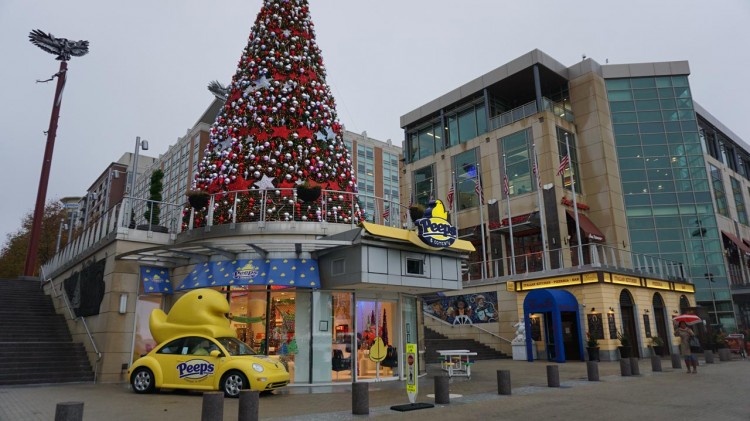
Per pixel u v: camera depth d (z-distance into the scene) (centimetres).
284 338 1432
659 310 2698
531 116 3419
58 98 3488
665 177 3575
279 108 1894
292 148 1848
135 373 1218
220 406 730
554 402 1032
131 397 1134
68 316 1961
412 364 1034
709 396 1106
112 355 1528
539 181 2992
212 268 1509
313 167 1852
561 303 2242
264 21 2058
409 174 4334
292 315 1451
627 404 998
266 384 1112
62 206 5350
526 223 3191
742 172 4800
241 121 1898
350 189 1977
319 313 1462
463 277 3142
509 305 2648
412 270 1484
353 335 1488
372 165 8206
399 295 1619
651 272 2797
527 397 1113
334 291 1500
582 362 2188
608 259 2681
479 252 3581
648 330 2495
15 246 4766
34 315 2006
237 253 1509
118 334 1554
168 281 1655
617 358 2212
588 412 906
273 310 1453
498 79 3709
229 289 1490
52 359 1586
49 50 3491
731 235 3903
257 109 1895
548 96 3831
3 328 1791
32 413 920
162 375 1188
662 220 3497
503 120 3656
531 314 2441
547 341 2367
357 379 1461
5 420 852
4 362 1488
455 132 4069
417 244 1458
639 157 3591
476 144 3784
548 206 3170
